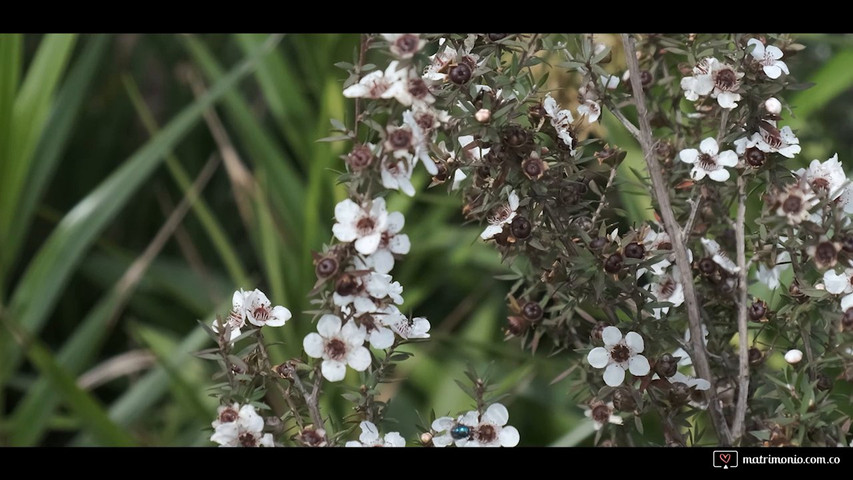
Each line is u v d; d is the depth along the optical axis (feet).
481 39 2.34
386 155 2.21
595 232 2.36
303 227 3.19
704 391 2.37
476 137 2.29
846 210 2.31
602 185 2.48
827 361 2.31
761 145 2.32
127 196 3.20
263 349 2.31
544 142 2.40
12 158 3.07
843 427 2.31
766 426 2.34
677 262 2.33
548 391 3.23
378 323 2.26
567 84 2.62
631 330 2.32
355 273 2.21
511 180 2.32
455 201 3.14
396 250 2.22
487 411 2.29
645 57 2.51
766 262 2.36
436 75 2.31
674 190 2.44
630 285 2.32
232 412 2.27
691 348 2.34
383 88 2.23
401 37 2.22
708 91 2.33
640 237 2.34
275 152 3.24
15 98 3.24
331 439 2.30
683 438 2.32
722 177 2.32
